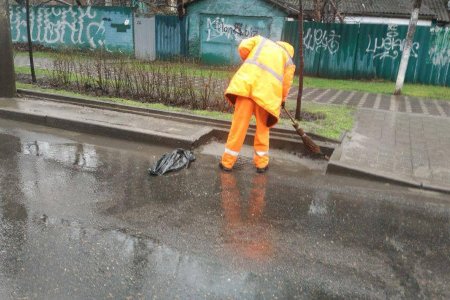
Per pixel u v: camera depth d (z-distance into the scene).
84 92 8.93
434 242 3.97
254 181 5.24
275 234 3.96
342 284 3.25
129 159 5.85
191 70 9.59
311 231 4.05
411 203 4.80
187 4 16.27
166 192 4.78
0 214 4.07
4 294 2.93
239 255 3.56
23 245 3.54
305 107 8.83
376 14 24.09
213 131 6.90
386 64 14.45
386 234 4.08
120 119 7.25
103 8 17.23
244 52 5.44
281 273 3.34
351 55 14.73
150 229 3.92
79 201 4.44
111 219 4.07
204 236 3.84
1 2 8.05
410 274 3.43
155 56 17.17
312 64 15.20
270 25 15.61
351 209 4.58
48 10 17.97
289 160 6.08
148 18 16.91
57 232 3.78
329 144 6.39
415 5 11.33
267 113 5.33
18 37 18.91
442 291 3.23
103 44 17.59
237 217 4.26
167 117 7.44
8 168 5.28
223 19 16.08
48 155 5.83
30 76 10.66
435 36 13.69
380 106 9.85
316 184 5.23
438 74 13.92
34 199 4.43
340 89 12.49
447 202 4.87
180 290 3.06
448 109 9.91
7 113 7.48
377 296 3.12
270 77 5.11
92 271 3.23
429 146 6.57
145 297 2.97
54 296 2.93
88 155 5.92
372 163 5.71
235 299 3.00
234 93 5.16
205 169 5.57
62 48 14.94
